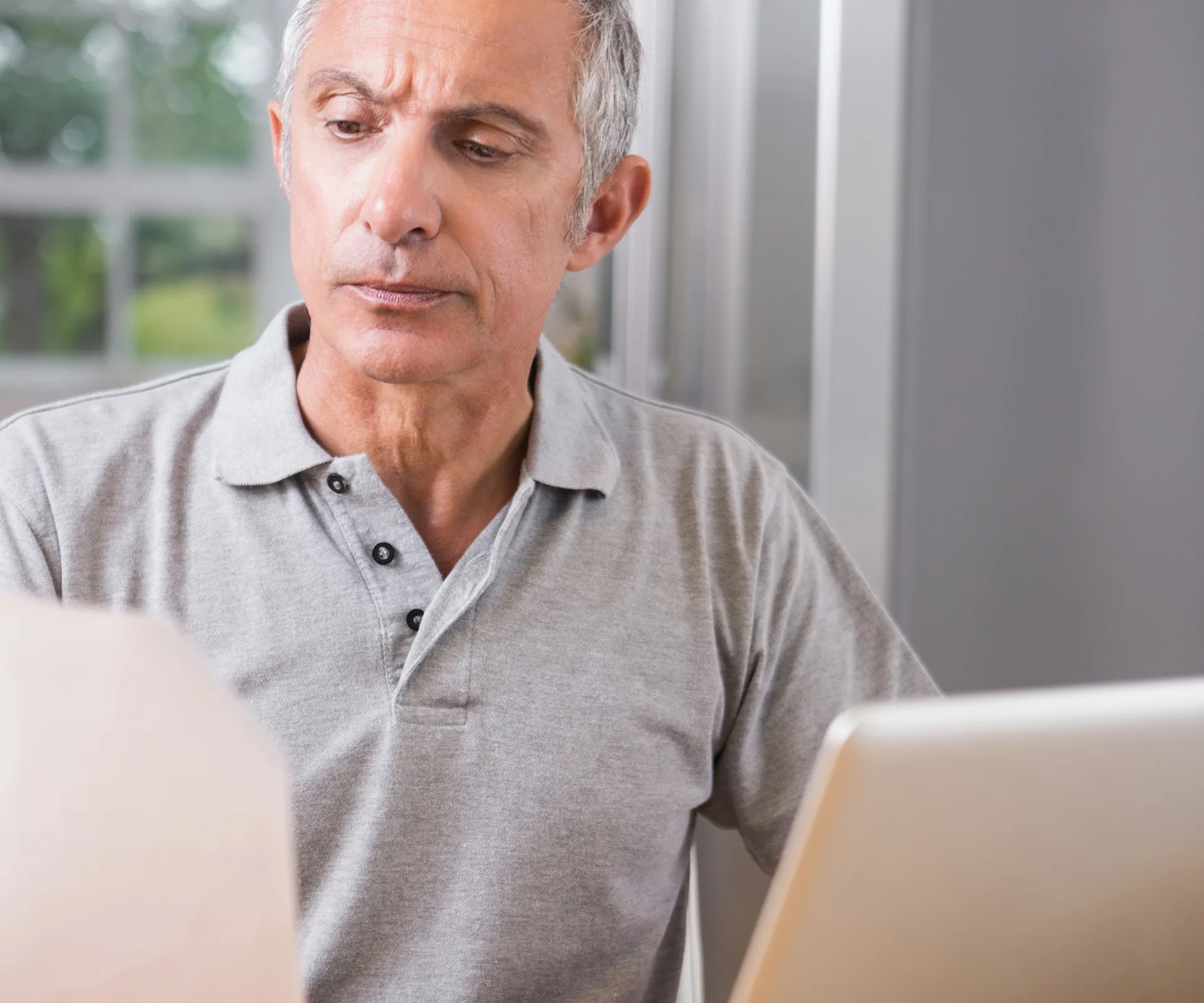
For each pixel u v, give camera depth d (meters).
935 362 1.60
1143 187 1.65
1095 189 1.63
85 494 0.99
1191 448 1.70
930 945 0.53
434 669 0.98
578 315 1.92
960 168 1.58
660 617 1.07
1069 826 0.53
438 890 0.97
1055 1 1.59
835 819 0.50
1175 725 0.54
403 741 0.96
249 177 2.04
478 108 0.91
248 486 1.00
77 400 1.06
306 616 0.97
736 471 1.17
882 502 1.59
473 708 0.98
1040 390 1.64
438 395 0.97
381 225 0.88
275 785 0.46
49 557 0.98
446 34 0.90
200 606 0.98
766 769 1.13
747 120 1.78
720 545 1.13
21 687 0.44
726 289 1.87
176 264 2.03
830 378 1.58
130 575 0.98
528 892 0.99
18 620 0.45
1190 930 0.57
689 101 1.88
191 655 0.46
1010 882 0.53
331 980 0.96
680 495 1.13
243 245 2.05
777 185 1.73
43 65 1.95
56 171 1.98
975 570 1.64
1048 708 0.52
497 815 0.98
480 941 0.97
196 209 2.03
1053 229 1.62
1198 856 0.55
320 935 0.96
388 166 0.89
